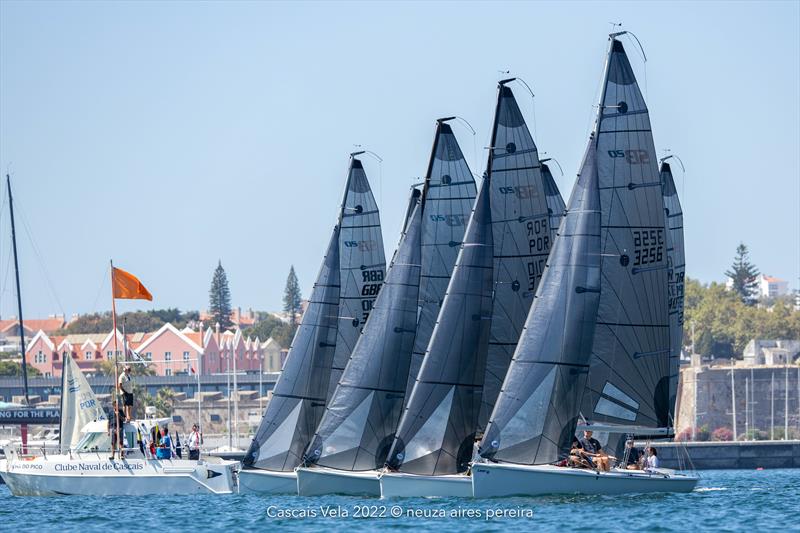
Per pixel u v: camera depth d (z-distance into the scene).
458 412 170.88
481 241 172.62
